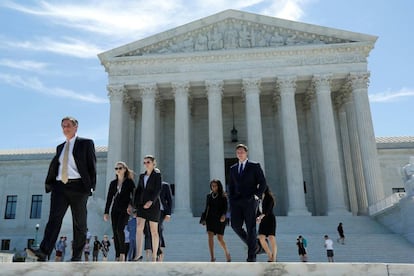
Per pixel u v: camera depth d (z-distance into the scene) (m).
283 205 51.75
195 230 41.34
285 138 47.12
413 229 33.16
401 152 59.09
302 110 56.50
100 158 60.97
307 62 48.84
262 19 50.44
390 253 31.50
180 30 50.69
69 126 10.22
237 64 49.53
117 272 6.91
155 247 13.11
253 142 46.75
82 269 6.93
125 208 14.27
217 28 51.31
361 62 48.38
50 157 64.44
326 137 46.59
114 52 50.62
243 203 12.38
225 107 58.06
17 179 64.75
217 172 46.28
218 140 47.31
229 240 33.91
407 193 34.56
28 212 62.88
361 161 47.53
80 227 9.95
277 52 49.06
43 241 9.39
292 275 6.80
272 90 53.16
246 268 6.89
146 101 49.25
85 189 9.96
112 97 49.50
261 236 14.63
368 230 39.53
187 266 6.91
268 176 54.78
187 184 46.69
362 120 46.50
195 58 49.78
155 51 51.06
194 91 52.88
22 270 6.90
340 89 52.72
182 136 47.88
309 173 53.91
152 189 13.20
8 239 61.78
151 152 47.81
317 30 49.31
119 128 48.50
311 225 41.19
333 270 6.80
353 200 50.62
